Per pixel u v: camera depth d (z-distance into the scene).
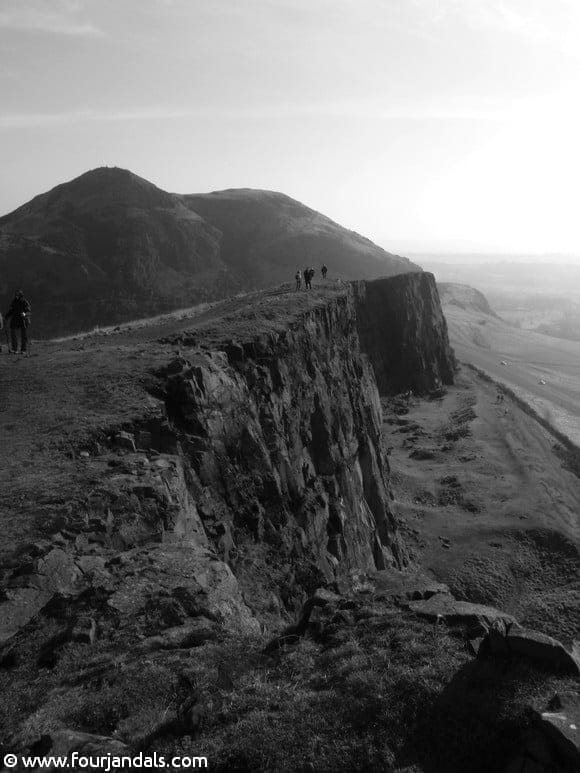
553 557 49.91
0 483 17.19
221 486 22.23
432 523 56.12
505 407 92.50
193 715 7.94
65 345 39.28
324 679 8.55
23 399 24.00
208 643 10.44
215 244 156.38
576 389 113.25
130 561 13.56
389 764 6.73
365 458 47.78
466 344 157.25
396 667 8.40
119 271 125.88
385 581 12.40
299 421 34.31
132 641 10.55
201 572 13.40
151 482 17.33
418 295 111.75
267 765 6.93
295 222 179.00
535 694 7.26
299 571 22.91
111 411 22.30
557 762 6.13
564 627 40.38
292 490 28.61
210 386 25.17
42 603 12.19
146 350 31.38
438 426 87.31
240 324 37.31
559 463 71.44
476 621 9.73
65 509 15.48
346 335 56.03
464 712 7.28
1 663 10.19
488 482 63.94
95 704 8.65
